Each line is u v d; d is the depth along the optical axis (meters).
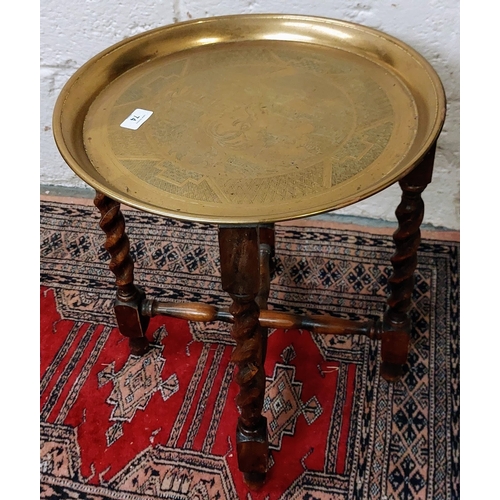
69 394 1.19
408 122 0.85
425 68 0.90
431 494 0.99
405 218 0.98
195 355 1.24
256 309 0.82
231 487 1.02
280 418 1.11
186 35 1.06
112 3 1.26
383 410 1.11
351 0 1.14
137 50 1.02
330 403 1.13
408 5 1.12
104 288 1.41
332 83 0.95
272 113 0.89
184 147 0.84
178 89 0.96
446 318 1.26
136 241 1.50
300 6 1.18
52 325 1.33
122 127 0.88
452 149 1.30
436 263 1.38
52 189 1.68
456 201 1.39
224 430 1.10
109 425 1.13
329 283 1.37
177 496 1.02
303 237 1.47
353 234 1.47
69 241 1.53
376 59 0.99
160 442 1.09
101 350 1.27
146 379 1.20
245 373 0.84
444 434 1.07
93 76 0.96
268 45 1.06
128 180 0.78
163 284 1.40
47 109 1.49
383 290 1.34
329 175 0.77
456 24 1.12
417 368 1.18
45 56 1.38
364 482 1.01
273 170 0.79
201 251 1.47
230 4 1.21
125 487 1.03
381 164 0.78
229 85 0.96
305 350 1.23
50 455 1.09
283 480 1.02
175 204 0.74
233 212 0.72
